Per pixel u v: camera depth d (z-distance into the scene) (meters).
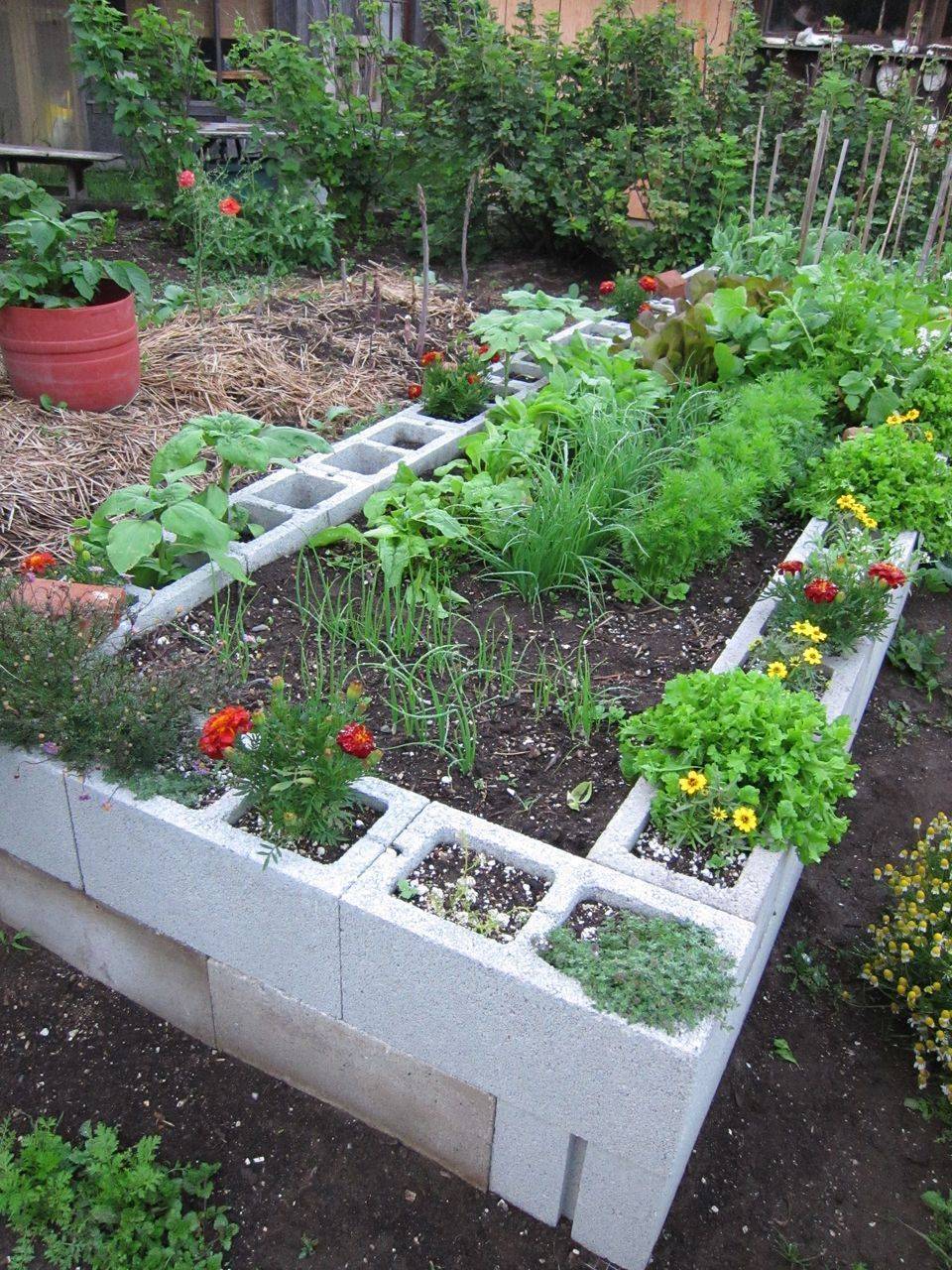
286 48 7.55
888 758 3.93
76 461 4.35
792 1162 2.62
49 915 2.98
